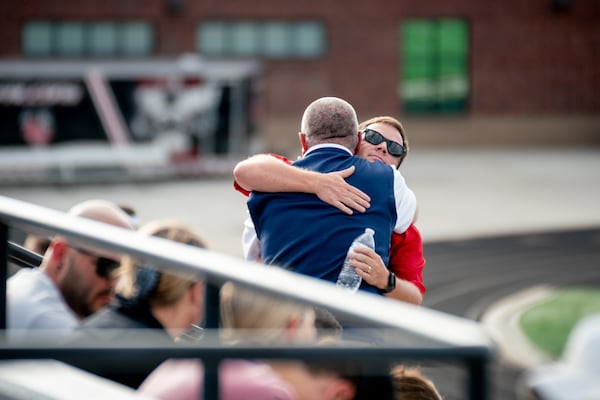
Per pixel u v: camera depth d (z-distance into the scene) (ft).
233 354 12.55
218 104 226.99
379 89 305.12
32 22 285.43
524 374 79.51
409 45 306.55
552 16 308.81
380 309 12.28
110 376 23.59
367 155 31.68
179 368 21.49
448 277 132.77
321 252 28.66
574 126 312.50
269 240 29.40
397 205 29.71
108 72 219.61
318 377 19.51
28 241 39.29
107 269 30.07
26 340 12.82
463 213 189.98
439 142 308.40
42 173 218.18
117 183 222.28
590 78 311.47
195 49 294.46
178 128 225.15
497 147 311.06
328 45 301.84
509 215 188.44
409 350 11.50
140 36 291.99
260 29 298.15
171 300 24.25
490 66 308.60
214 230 164.35
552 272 136.56
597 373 19.76
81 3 286.46
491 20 307.17
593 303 113.50
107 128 221.05
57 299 29.01
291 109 300.61
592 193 217.77
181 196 204.54
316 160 30.53
